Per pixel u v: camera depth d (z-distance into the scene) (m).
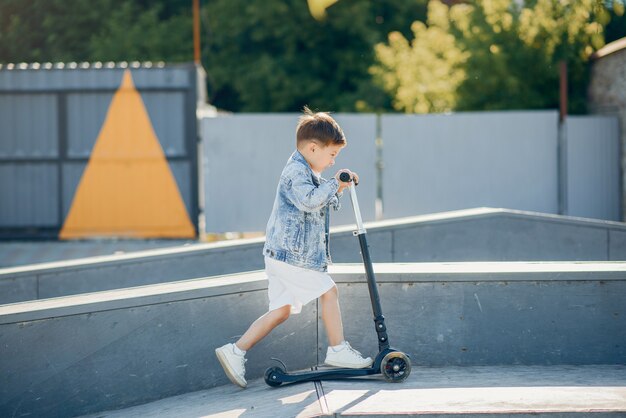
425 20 28.56
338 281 5.53
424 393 4.74
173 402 5.25
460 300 5.53
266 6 26.47
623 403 4.51
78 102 15.69
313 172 4.88
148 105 15.72
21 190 15.75
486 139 15.76
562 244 9.16
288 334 5.54
